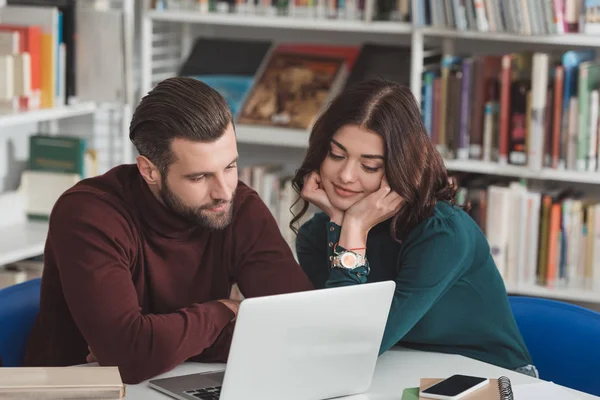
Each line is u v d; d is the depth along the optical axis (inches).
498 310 94.1
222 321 85.8
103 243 85.5
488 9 152.7
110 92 163.2
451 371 86.2
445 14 156.1
